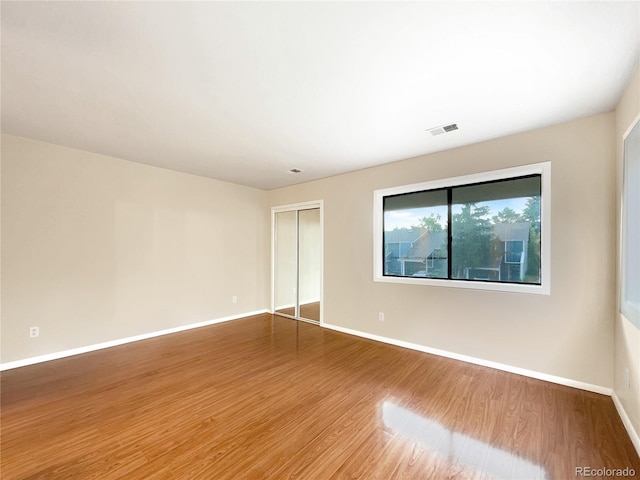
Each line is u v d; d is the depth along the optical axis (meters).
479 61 1.78
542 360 2.75
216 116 2.54
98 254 3.64
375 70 1.88
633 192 2.00
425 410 2.26
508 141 2.97
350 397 2.46
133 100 2.27
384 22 1.47
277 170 4.32
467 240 3.36
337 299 4.50
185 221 4.53
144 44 1.63
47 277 3.26
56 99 2.26
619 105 2.26
